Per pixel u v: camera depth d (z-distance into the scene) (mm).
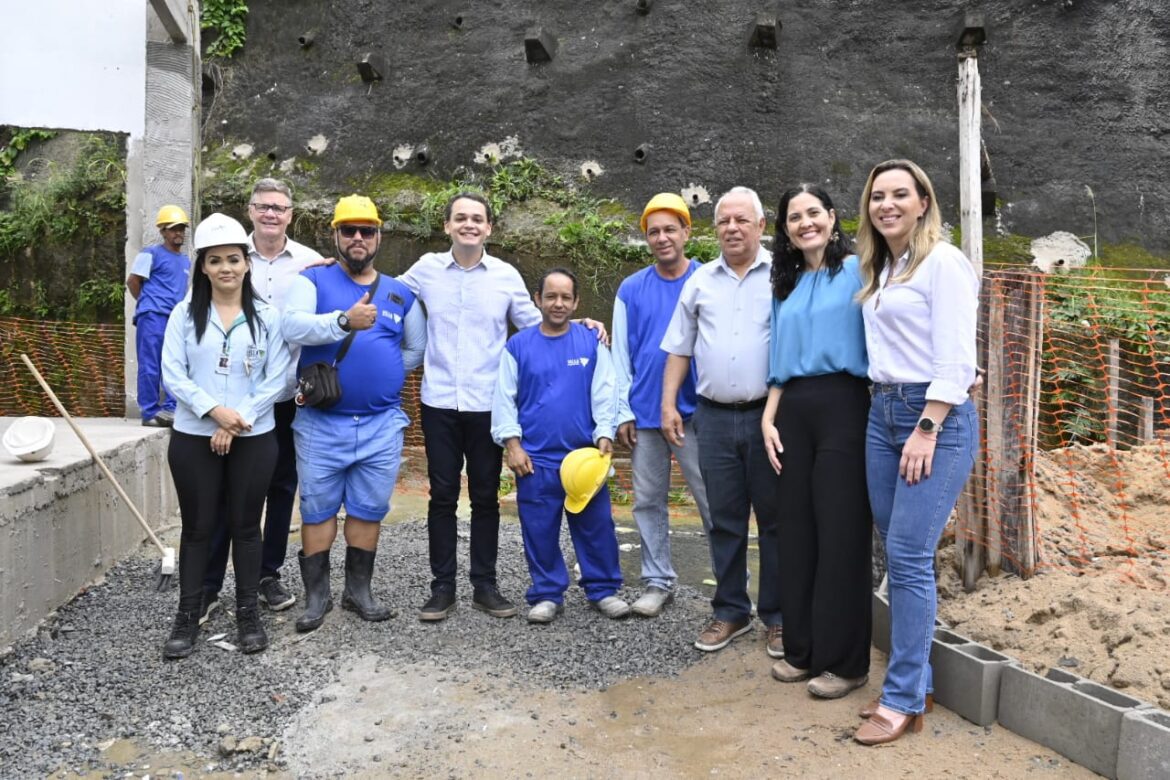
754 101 9453
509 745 3305
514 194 9453
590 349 4621
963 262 3145
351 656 4090
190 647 4109
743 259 4020
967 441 3186
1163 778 2824
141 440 6027
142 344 7164
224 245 3990
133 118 7004
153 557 5691
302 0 10977
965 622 3906
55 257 11023
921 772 3055
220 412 3988
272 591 4715
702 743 3314
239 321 4094
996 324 4129
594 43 9977
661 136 9484
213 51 10961
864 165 9164
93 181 11023
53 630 4426
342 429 4352
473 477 4648
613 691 3777
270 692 3738
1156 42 9328
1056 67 9391
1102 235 8852
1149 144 9133
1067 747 3129
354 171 10039
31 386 10492
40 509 4539
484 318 4562
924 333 3170
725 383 4020
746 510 4211
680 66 9688
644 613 4625
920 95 9406
